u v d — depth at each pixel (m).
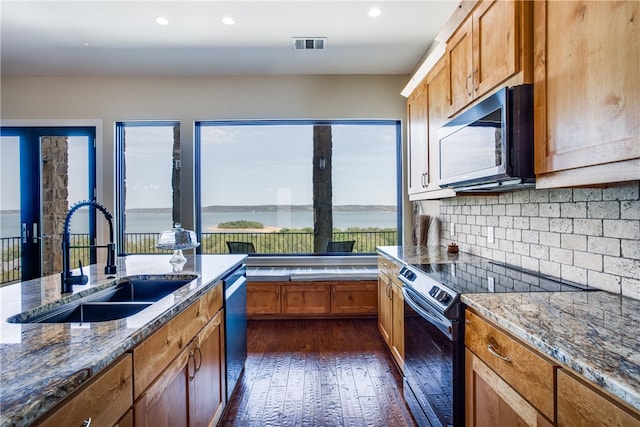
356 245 4.35
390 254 2.73
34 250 4.09
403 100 4.06
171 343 1.29
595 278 1.47
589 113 1.09
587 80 1.10
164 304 1.30
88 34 3.07
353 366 2.67
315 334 3.35
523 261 2.00
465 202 2.78
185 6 2.64
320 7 2.66
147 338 1.10
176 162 4.19
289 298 3.70
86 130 4.08
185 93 4.05
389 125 4.29
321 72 3.98
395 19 2.84
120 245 4.16
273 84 4.05
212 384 1.81
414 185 3.04
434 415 1.63
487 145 1.58
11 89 4.02
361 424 1.96
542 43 1.32
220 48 3.35
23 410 0.62
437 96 2.42
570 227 1.62
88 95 4.05
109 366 0.90
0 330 1.02
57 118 4.04
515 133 1.40
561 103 1.22
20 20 2.83
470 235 2.70
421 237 3.52
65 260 1.62
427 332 1.74
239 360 2.44
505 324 1.07
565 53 1.20
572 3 1.16
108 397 0.88
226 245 4.39
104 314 1.52
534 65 1.37
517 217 2.06
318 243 4.36
